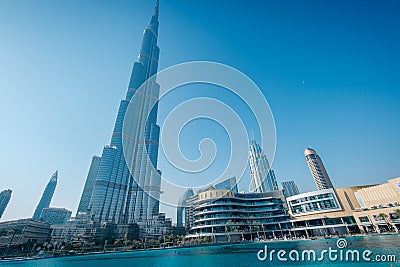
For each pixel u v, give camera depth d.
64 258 44.19
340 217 59.44
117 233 68.69
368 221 54.97
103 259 38.47
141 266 27.98
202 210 61.81
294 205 68.75
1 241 68.12
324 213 61.81
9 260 43.72
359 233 55.03
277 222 66.38
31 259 45.44
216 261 28.38
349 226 57.59
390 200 52.88
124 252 50.50
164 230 63.59
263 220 66.50
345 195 62.03
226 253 35.38
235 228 59.62
